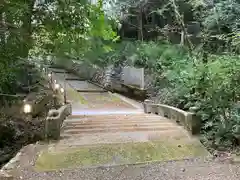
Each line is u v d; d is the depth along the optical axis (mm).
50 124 6020
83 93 16781
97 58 17312
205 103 6641
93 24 9367
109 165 4555
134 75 15852
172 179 3945
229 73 6000
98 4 9688
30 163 4523
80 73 21719
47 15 7039
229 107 5945
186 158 4918
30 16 6902
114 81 17781
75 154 4957
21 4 6211
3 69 6832
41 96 10156
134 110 12938
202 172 4219
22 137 7180
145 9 17625
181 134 6480
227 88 5855
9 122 7539
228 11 11062
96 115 10297
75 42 7910
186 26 14008
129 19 18922
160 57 14000
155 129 7098
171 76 10750
